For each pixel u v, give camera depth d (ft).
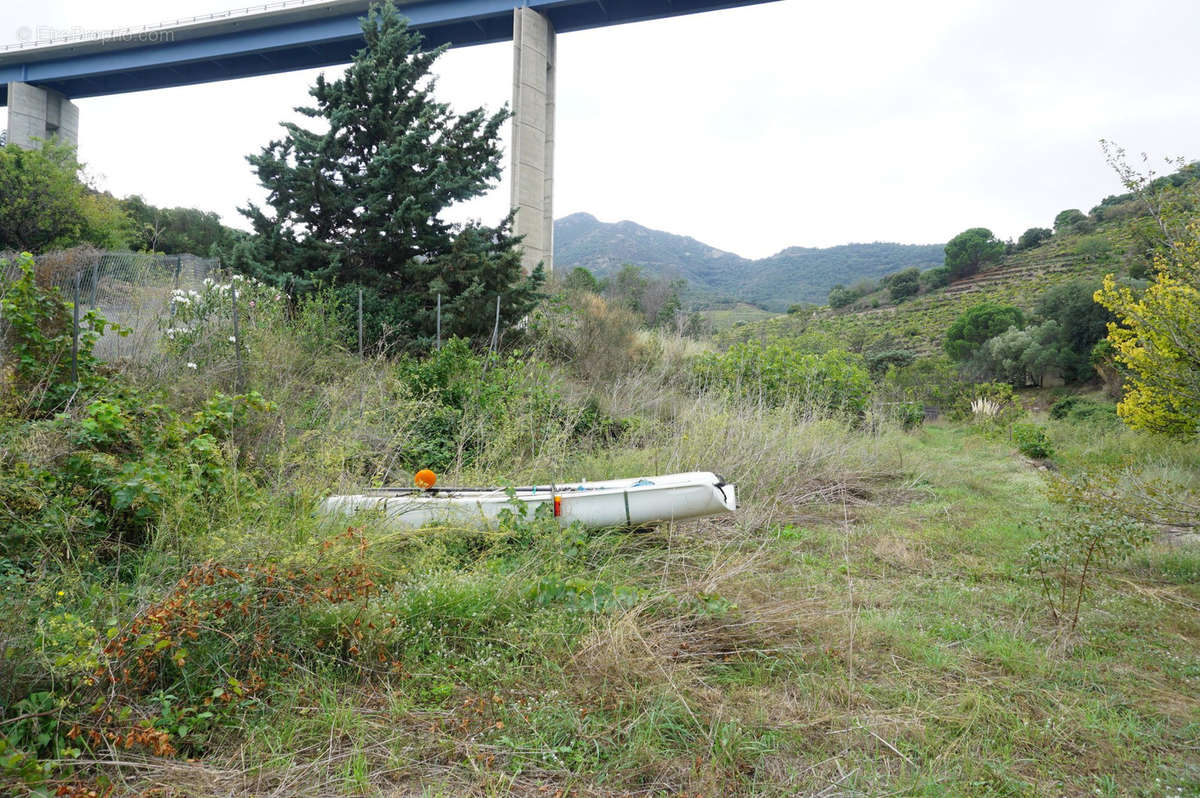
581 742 8.66
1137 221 28.02
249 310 26.84
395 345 33.63
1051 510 22.72
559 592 12.33
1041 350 82.33
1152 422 31.42
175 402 18.93
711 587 13.17
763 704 9.65
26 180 60.70
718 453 24.09
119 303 31.81
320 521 13.30
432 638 11.01
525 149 83.56
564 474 21.20
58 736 7.80
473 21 97.25
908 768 8.43
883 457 31.48
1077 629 12.80
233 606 9.82
